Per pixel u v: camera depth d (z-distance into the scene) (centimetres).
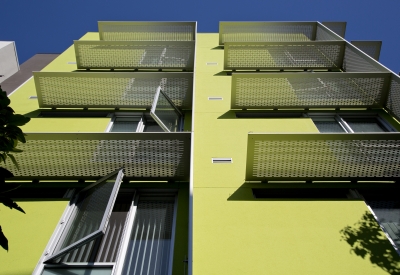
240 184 621
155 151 614
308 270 470
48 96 863
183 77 852
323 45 1058
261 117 845
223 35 1308
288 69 1065
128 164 620
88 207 565
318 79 838
